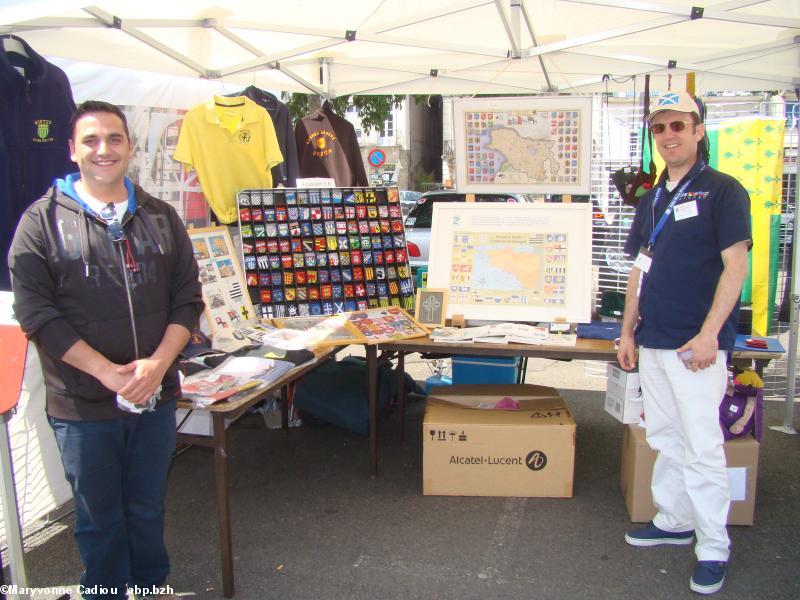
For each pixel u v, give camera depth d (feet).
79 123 5.82
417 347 10.03
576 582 7.79
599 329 10.31
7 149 8.57
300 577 7.97
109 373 5.71
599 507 9.68
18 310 5.60
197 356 9.20
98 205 6.06
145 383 5.83
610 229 16.92
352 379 13.09
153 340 6.23
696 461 7.50
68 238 5.77
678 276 7.47
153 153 11.62
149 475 6.64
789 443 12.00
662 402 7.95
